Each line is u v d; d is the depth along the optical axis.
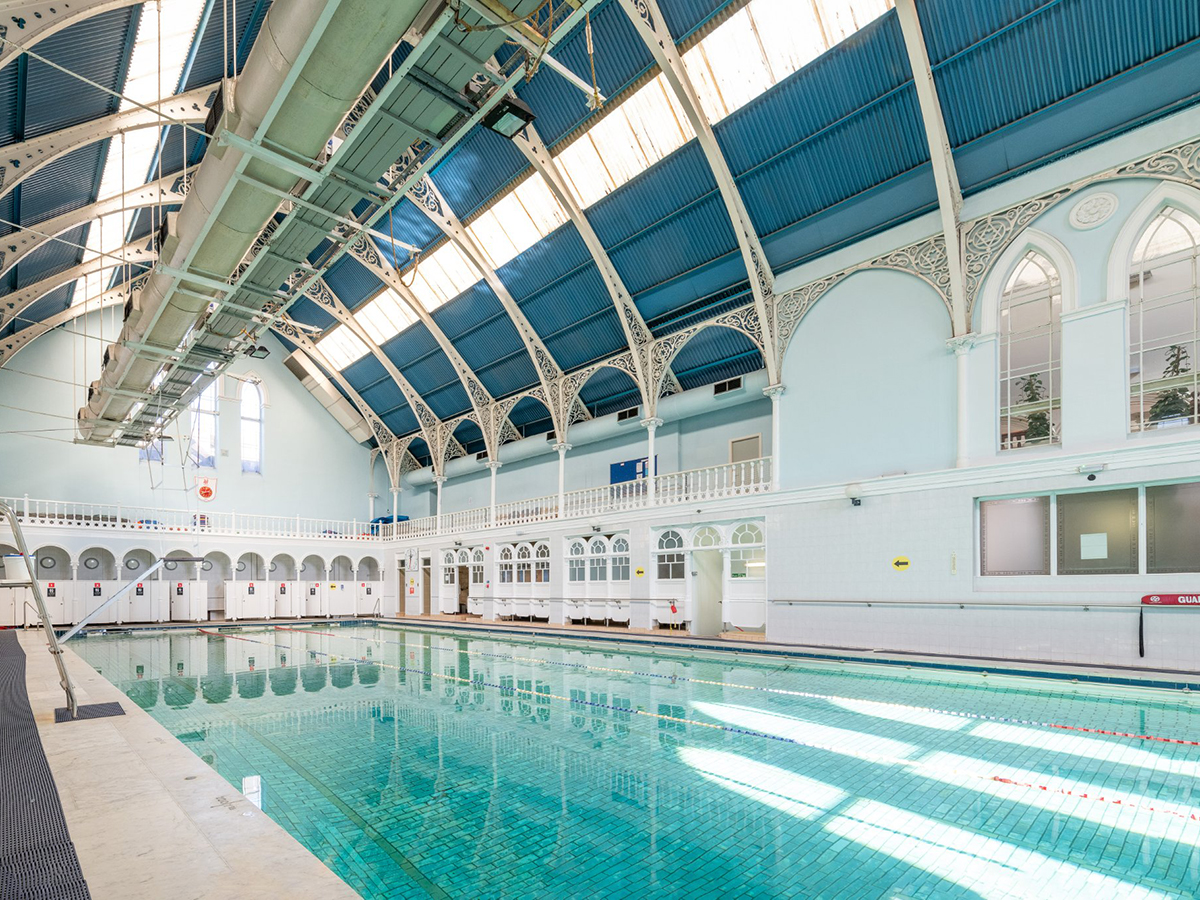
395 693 10.46
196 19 11.00
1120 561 10.60
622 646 16.42
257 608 28.02
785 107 13.53
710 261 16.81
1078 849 4.49
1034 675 10.10
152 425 20.16
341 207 9.90
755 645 14.33
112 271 20.88
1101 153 11.22
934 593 12.52
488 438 25.48
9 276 16.50
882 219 14.11
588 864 4.37
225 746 7.23
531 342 21.66
